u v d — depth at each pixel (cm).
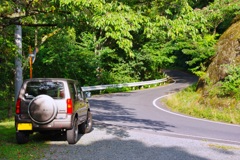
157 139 868
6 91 1633
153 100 2144
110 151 714
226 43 2172
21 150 701
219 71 1947
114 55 3441
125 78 3444
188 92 2356
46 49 2498
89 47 3109
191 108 1689
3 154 654
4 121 1237
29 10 742
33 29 1645
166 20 699
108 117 1349
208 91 1848
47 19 821
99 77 3203
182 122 1292
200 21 740
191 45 2344
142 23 711
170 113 1563
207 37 2334
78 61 2955
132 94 2580
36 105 758
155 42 3678
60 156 657
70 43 2731
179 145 799
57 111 771
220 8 2269
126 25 655
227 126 1236
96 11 680
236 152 745
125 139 859
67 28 858
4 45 1238
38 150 711
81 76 3081
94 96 2372
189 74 5069
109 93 2691
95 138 872
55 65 2748
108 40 3550
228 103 1627
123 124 1172
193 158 675
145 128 1100
